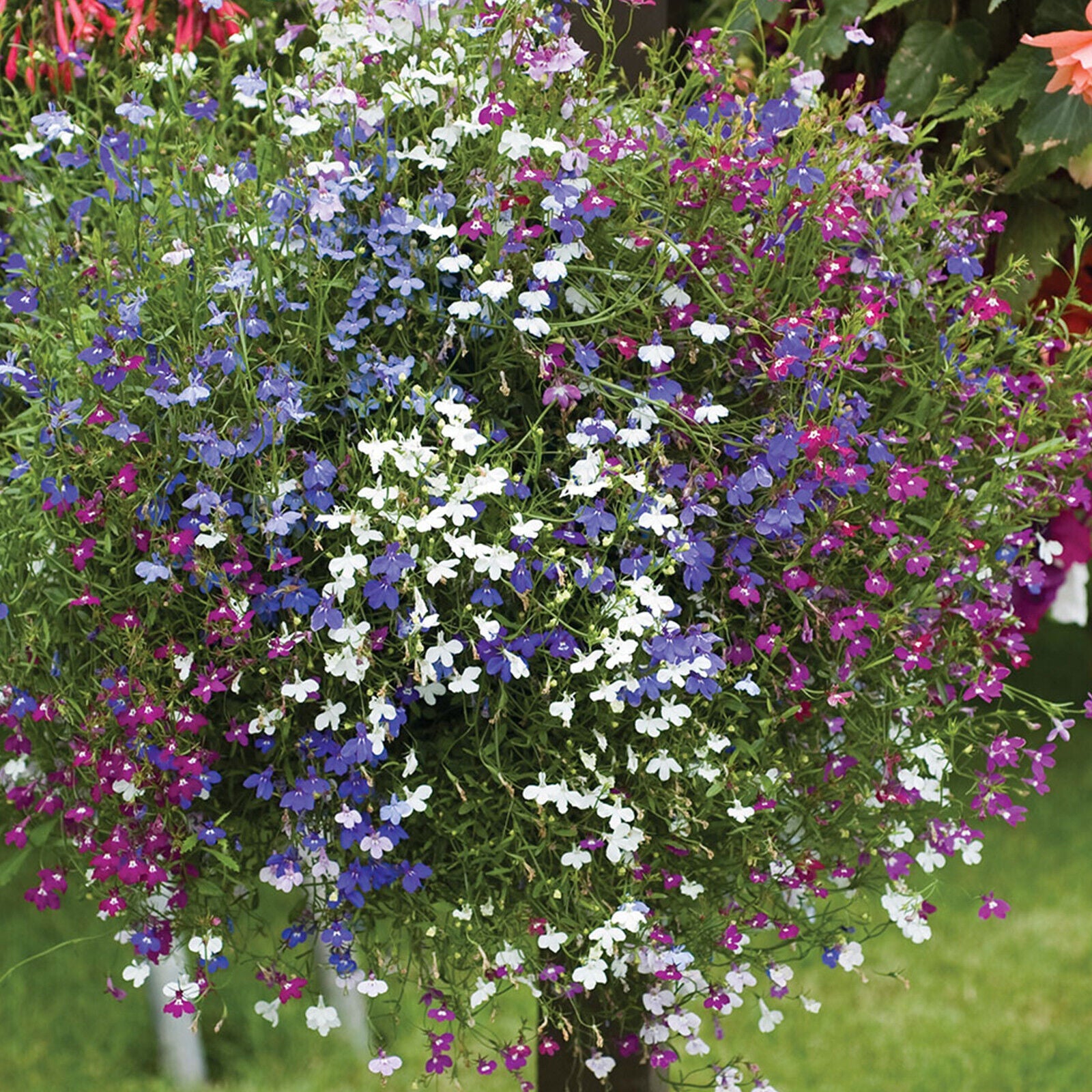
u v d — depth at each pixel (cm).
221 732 154
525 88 151
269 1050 336
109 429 142
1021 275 177
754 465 148
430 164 146
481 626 138
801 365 144
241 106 194
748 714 160
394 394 147
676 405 150
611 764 152
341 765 142
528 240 148
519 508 143
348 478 144
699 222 151
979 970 379
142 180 162
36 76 188
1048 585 216
